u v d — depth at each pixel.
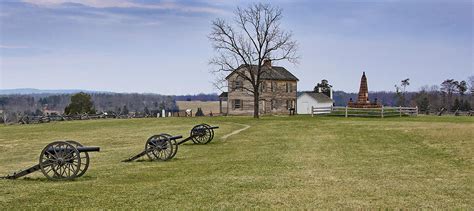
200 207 12.41
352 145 28.14
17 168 21.44
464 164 19.98
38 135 40.16
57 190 14.68
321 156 23.55
